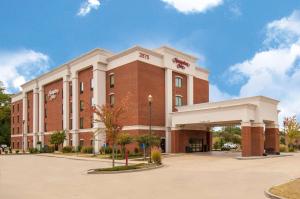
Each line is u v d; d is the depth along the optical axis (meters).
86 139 50.28
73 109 53.38
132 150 41.44
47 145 56.75
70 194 13.28
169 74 47.22
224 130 76.88
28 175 20.84
